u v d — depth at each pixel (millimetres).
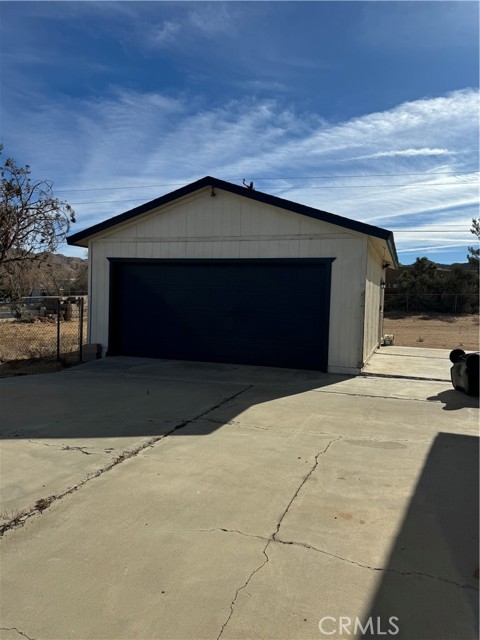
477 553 2846
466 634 2182
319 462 4371
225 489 3764
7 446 4832
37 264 15289
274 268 10109
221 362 10617
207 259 10547
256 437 5152
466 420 5910
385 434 5289
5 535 3062
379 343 14852
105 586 2531
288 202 9602
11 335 17219
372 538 3012
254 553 2840
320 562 2744
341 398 7160
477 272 31406
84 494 3678
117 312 11625
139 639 2154
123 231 11344
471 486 3834
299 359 9922
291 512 3365
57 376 8961
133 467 4242
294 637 2164
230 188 10031
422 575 2619
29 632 2199
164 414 6117
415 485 3848
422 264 33875
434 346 16250
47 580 2582
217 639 2152
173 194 10500
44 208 12898
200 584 2545
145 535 3051
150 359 11102
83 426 5559
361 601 2406
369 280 10633
